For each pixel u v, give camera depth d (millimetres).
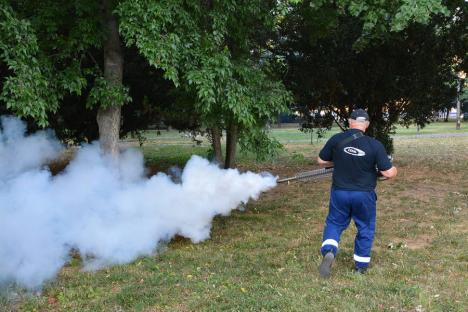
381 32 8242
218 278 5148
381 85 13680
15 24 5496
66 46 6398
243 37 7695
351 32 12234
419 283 5004
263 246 6418
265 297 4598
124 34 5828
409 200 9328
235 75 7086
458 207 8664
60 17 6539
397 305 4406
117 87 6648
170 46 5797
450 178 11930
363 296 4617
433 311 4250
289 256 5930
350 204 5215
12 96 5516
